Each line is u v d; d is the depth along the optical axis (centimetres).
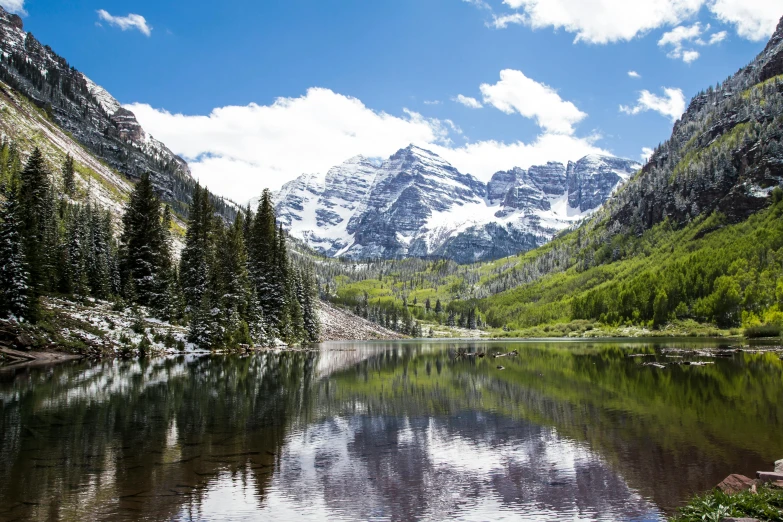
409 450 2256
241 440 2408
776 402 3359
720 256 16988
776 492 1360
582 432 2567
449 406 3375
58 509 1522
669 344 10850
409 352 10088
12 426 2628
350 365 6600
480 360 7569
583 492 1709
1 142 13925
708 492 1656
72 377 4441
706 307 15800
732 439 2377
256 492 1708
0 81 19438
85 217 10156
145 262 8862
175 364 5834
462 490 1742
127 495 1653
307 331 13225
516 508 1571
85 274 8100
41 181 8425
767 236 16700
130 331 7106
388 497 1675
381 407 3331
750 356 7044
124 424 2705
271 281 10456
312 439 2445
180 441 2367
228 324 8344
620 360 6900
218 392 3859
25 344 5662
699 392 3834
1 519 1440
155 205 9138
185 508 1551
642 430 2591
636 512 1526
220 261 9012
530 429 2653
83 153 19862
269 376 5025
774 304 13312
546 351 9706
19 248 6022
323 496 1673
